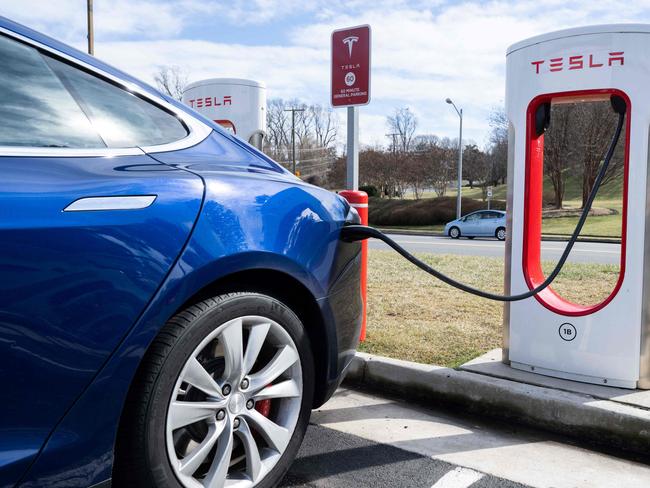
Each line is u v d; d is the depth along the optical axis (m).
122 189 1.70
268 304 2.07
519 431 2.96
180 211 1.79
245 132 6.06
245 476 2.08
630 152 3.06
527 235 3.38
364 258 4.11
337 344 2.39
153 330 1.69
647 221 3.04
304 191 2.33
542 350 3.33
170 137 2.12
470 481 2.42
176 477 1.82
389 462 2.59
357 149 4.58
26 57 1.81
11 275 1.41
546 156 32.50
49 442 1.51
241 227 1.95
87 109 1.89
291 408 2.22
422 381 3.37
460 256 10.98
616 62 3.04
